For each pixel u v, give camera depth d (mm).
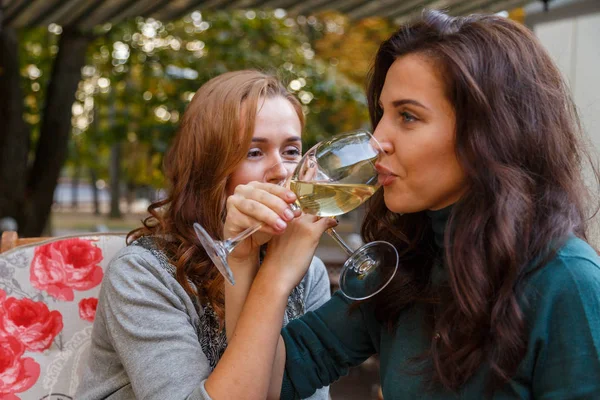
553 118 1043
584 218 1099
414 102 1028
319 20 8852
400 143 1051
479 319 987
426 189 1054
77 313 1597
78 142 7715
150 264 1325
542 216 1007
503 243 973
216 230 1425
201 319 1361
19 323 1538
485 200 1006
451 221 1047
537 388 968
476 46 1015
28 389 1513
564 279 946
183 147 1451
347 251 1276
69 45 5461
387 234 1319
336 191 1127
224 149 1397
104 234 1688
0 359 1503
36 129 6703
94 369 1375
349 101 7012
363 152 1086
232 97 1407
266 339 1119
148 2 3938
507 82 1014
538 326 948
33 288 1570
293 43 7316
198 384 1163
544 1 3020
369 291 1182
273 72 1619
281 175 1435
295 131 1459
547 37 3062
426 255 1242
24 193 5441
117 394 1322
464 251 1007
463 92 997
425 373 1070
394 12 3779
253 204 1091
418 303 1171
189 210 1422
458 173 1044
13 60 5305
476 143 994
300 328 1320
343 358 1308
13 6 4199
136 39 6590
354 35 9211
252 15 6641
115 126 6598
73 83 5531
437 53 1017
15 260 1572
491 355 979
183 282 1340
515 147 1012
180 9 4074
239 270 1222
